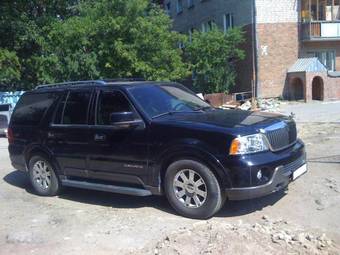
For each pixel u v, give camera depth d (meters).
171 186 6.44
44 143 7.86
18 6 24.55
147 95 7.04
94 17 22.50
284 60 28.88
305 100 27.45
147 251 5.20
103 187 7.16
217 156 5.97
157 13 24.17
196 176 6.24
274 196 7.06
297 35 29.08
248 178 5.86
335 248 5.20
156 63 23.11
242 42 28.81
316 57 28.88
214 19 32.53
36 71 23.75
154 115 6.75
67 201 7.62
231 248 4.88
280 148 6.35
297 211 6.44
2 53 22.09
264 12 28.34
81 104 7.46
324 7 29.39
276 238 5.21
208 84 28.16
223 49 27.41
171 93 7.38
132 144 6.72
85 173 7.36
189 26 36.31
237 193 5.90
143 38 22.33
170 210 6.73
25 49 24.70
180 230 5.59
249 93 28.52
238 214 6.39
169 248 5.04
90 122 7.27
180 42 26.53
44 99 8.10
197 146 6.09
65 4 26.06
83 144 7.30
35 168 8.13
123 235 5.86
